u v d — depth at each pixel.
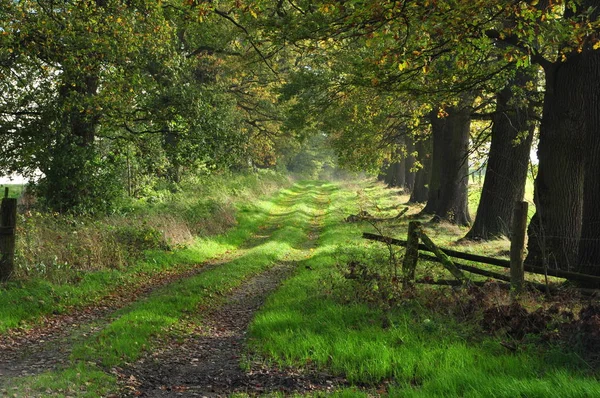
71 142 19.08
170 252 17.98
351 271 10.38
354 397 5.43
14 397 5.37
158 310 10.44
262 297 12.70
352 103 22.98
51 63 16.75
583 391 4.84
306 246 22.80
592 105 11.34
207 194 30.33
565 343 6.57
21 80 16.45
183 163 21.19
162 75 20.80
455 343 7.07
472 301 8.14
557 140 12.73
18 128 17.64
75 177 18.67
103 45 16.31
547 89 13.01
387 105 22.73
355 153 29.86
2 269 11.39
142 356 7.53
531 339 6.95
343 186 67.81
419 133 30.80
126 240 17.11
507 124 18.78
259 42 20.33
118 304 11.84
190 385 6.36
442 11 9.64
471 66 13.51
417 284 9.94
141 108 19.33
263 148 43.97
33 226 13.86
